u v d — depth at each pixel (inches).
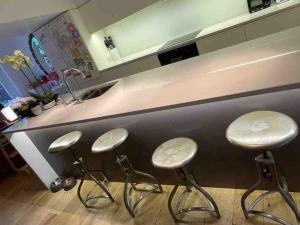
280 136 45.2
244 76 56.7
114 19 143.0
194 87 64.0
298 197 66.2
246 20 112.9
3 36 148.3
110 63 169.2
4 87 231.6
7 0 111.0
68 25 151.1
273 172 53.1
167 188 89.7
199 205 77.1
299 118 55.7
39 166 120.5
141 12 153.1
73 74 169.8
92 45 157.5
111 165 100.9
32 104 112.0
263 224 63.7
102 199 98.0
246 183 73.4
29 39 189.3
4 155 150.7
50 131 110.1
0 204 126.9
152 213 81.4
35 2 124.7
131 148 88.7
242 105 60.2
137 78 99.6
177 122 72.5
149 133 80.5
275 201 68.1
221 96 51.9
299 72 46.7
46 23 159.2
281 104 55.9
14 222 107.7
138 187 96.0
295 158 60.5
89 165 109.5
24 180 143.0
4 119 120.1
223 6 133.0
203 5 137.1
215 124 66.4
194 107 66.7
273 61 57.7
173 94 65.8
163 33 155.9
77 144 104.8
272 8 113.0
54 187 117.3
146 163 90.0
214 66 72.8
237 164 70.5
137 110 65.6
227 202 73.7
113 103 81.7
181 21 147.3
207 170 77.7
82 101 102.8
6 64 215.5
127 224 81.4
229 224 67.4
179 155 59.4
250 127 50.9
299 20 104.2
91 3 144.3
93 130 94.7
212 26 138.5
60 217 98.3
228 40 120.4
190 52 131.9
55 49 168.9
